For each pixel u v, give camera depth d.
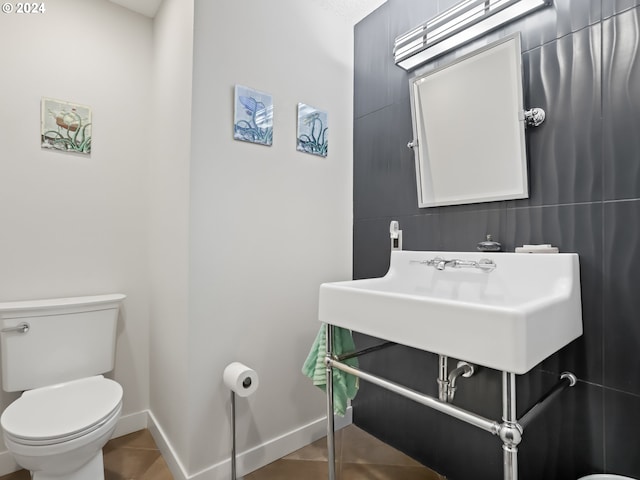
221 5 1.47
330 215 1.89
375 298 1.07
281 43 1.67
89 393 1.39
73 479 1.25
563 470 1.15
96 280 1.79
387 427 1.75
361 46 1.93
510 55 1.22
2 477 1.48
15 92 1.57
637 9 1.00
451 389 1.18
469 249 1.42
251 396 1.56
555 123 1.17
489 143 1.31
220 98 1.46
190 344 1.38
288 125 1.70
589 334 1.09
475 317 0.82
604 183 1.06
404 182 1.69
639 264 1.00
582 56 1.11
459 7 1.33
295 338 1.73
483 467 1.36
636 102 1.00
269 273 1.63
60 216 1.69
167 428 1.62
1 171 1.54
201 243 1.41
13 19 1.58
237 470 1.50
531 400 1.23
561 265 1.08
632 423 1.01
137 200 1.92
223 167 1.48
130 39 1.90
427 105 1.51
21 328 1.46
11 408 1.26
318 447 1.73
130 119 1.90
